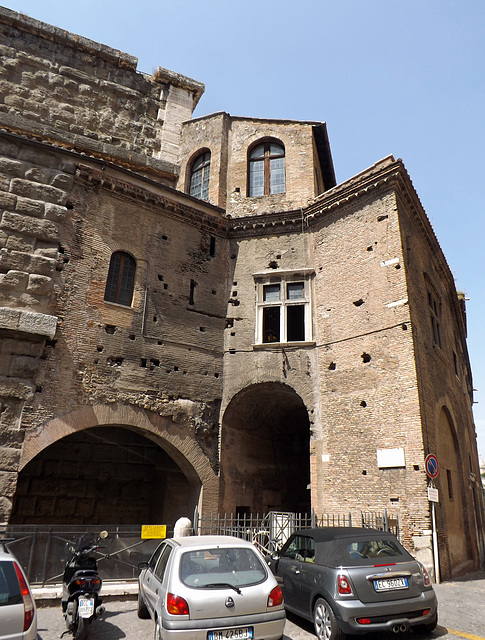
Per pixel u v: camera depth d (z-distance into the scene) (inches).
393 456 575.5
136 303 678.5
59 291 611.2
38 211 617.3
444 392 739.4
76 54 852.6
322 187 963.3
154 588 299.7
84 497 733.3
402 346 609.3
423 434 565.0
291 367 699.4
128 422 622.5
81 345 612.4
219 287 772.0
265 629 260.5
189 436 670.5
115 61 884.6
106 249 672.4
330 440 639.8
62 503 715.4
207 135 885.8
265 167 858.1
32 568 403.2
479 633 324.5
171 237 745.6
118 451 776.9
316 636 321.4
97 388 610.2
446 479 689.0
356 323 666.8
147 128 883.4
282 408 789.9
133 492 771.4
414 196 717.9
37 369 566.9
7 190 607.2
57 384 580.1
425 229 764.0
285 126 868.6
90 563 347.6
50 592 390.9
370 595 295.4
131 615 368.8
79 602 302.0
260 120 881.5
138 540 447.8
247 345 732.7
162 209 746.8
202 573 274.5
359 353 650.2
